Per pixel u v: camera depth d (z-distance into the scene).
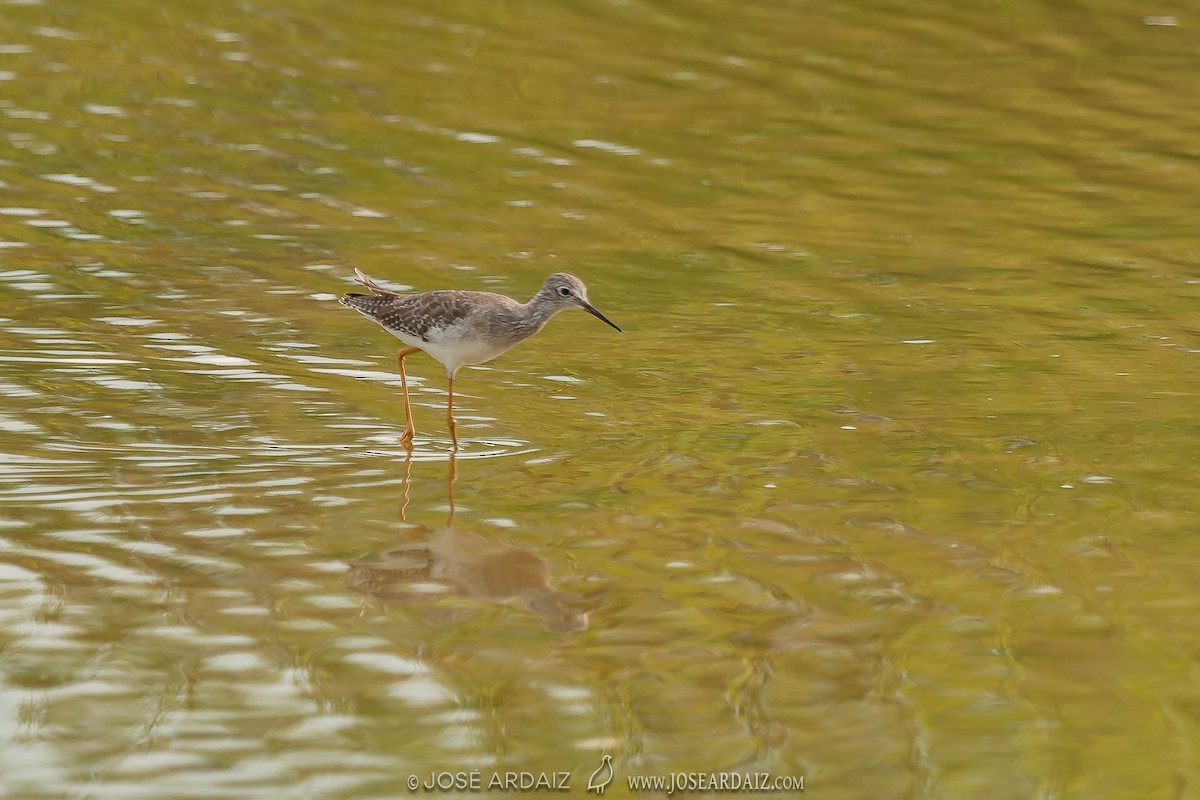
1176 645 11.80
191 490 14.31
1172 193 24.75
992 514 14.12
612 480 14.88
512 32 31.59
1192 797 9.90
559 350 18.70
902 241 22.73
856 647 11.73
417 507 14.18
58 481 14.32
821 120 27.64
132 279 20.06
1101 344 18.95
